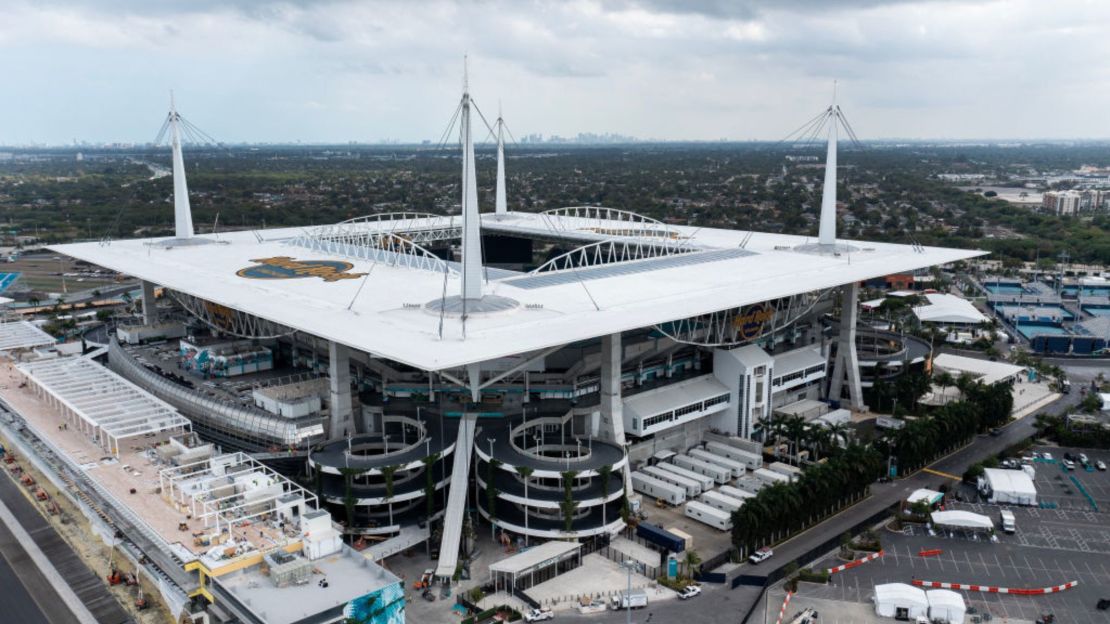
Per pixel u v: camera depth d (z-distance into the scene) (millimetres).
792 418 154125
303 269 189000
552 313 140625
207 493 108688
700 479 141375
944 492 142250
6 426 148500
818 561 119875
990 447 165375
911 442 149500
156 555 102312
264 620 86500
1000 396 174875
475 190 137625
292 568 94438
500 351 115188
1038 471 154000
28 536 123875
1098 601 108688
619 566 117625
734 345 165125
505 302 143875
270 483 114188
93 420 130500
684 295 156250
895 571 116812
